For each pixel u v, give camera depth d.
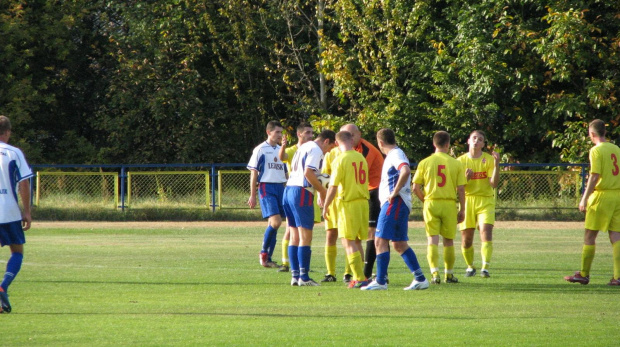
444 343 19.89
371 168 33.81
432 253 32.56
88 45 113.38
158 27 104.31
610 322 22.92
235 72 108.31
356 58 99.94
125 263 41.25
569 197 77.06
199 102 104.94
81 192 80.94
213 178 79.62
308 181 31.56
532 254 46.31
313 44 109.75
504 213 77.62
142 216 79.38
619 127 84.19
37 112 112.00
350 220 31.06
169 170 108.50
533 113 90.81
